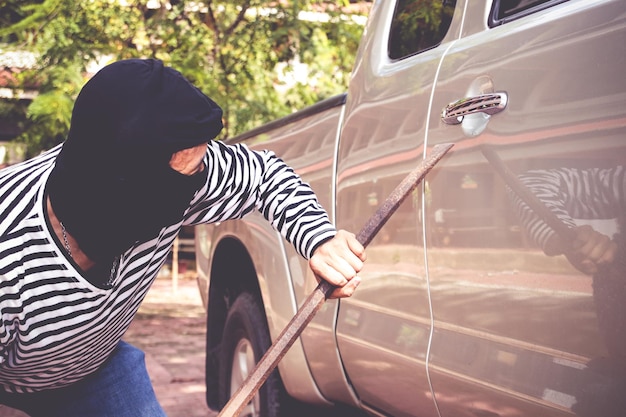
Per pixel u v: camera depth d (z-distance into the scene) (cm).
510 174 172
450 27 213
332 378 262
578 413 156
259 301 327
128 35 876
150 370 605
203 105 136
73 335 159
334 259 155
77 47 832
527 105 169
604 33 153
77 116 131
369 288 231
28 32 885
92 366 185
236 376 343
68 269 147
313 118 282
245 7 869
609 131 149
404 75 225
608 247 148
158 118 130
